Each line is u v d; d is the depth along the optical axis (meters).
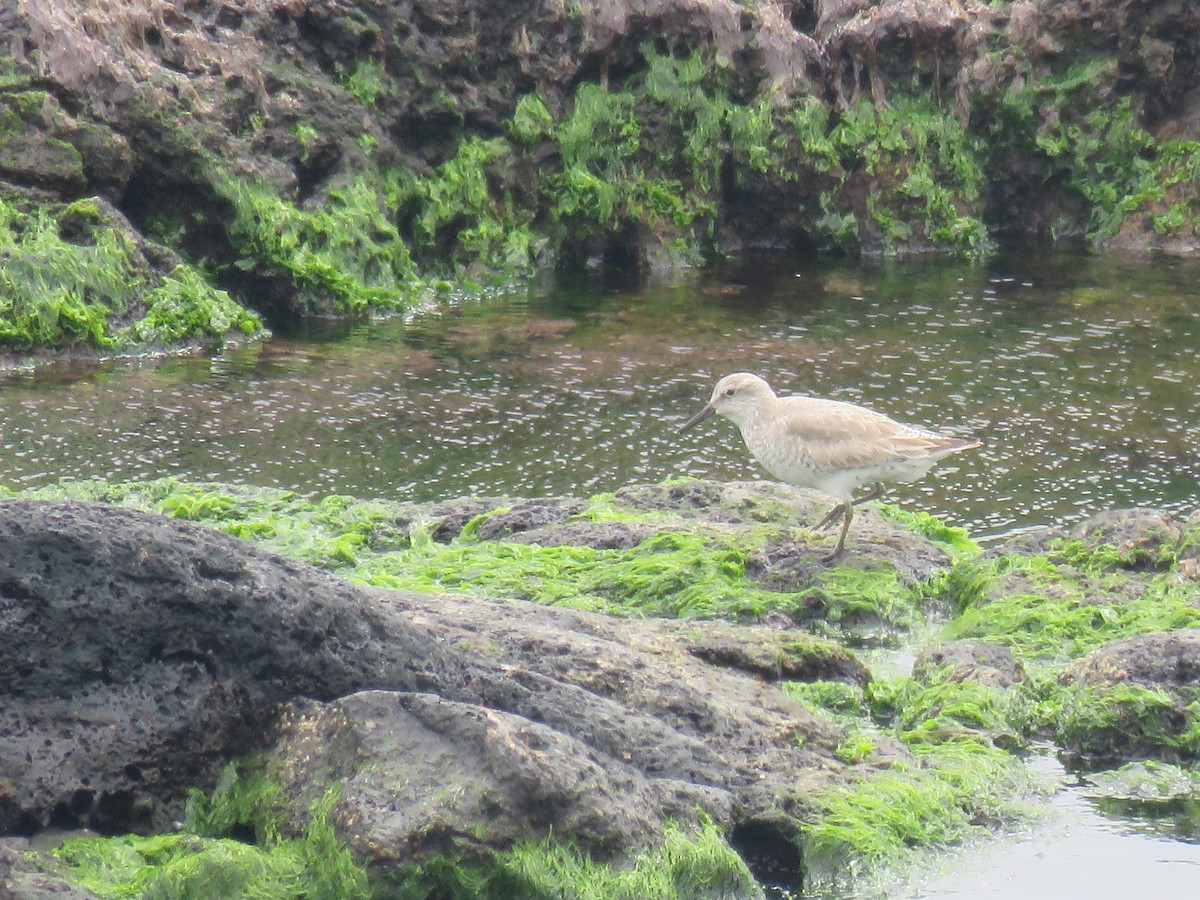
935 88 24.78
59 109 18.77
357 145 21.36
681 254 23.25
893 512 12.99
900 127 24.39
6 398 16.34
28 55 18.77
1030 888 7.89
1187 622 10.46
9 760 7.25
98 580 7.45
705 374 17.77
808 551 11.70
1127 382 17.70
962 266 23.23
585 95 23.00
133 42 19.78
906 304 20.86
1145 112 25.27
